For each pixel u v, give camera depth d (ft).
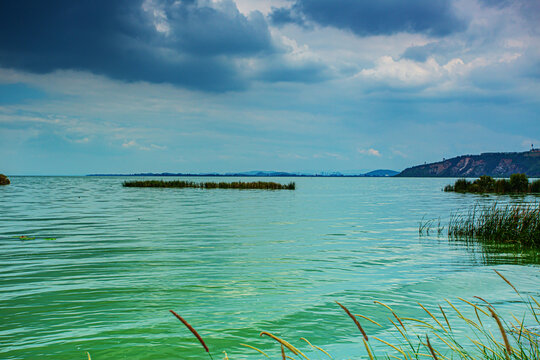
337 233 52.75
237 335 19.12
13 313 22.16
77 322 20.76
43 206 94.53
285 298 24.77
